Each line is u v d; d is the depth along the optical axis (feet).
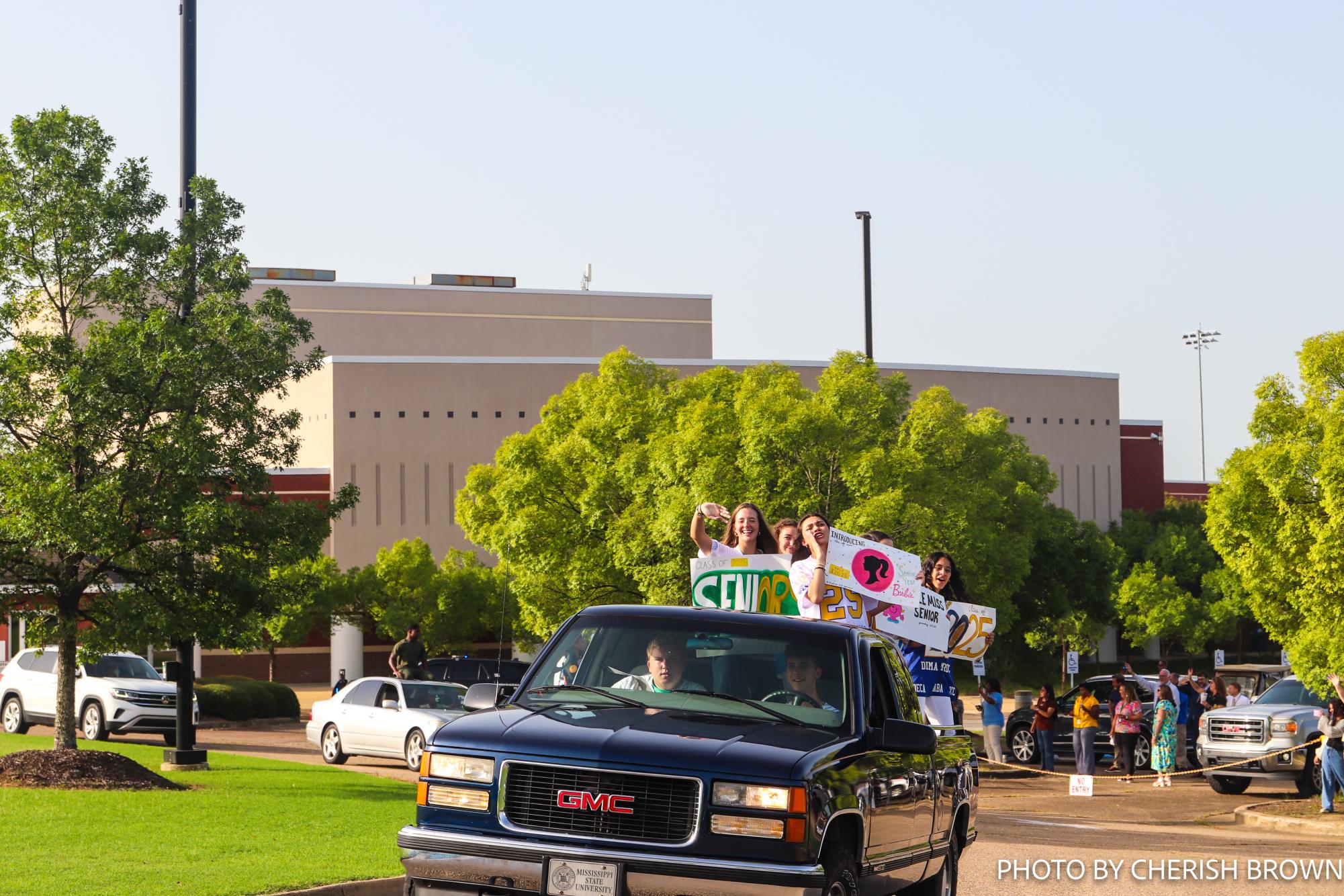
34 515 62.80
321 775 79.66
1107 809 85.35
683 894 26.78
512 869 27.55
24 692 119.96
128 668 119.34
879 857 31.35
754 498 114.01
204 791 65.26
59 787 62.59
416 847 28.40
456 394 283.38
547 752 28.09
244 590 68.08
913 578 43.24
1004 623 144.77
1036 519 161.48
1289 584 78.33
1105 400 330.34
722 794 27.32
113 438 67.00
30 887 36.91
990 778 111.45
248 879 39.55
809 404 115.96
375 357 280.72
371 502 277.03
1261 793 98.73
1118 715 109.09
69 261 68.18
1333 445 73.61
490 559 279.69
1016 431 319.68
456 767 28.73
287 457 71.20
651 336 357.61
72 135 68.74
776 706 30.86
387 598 219.20
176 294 70.85
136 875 39.60
